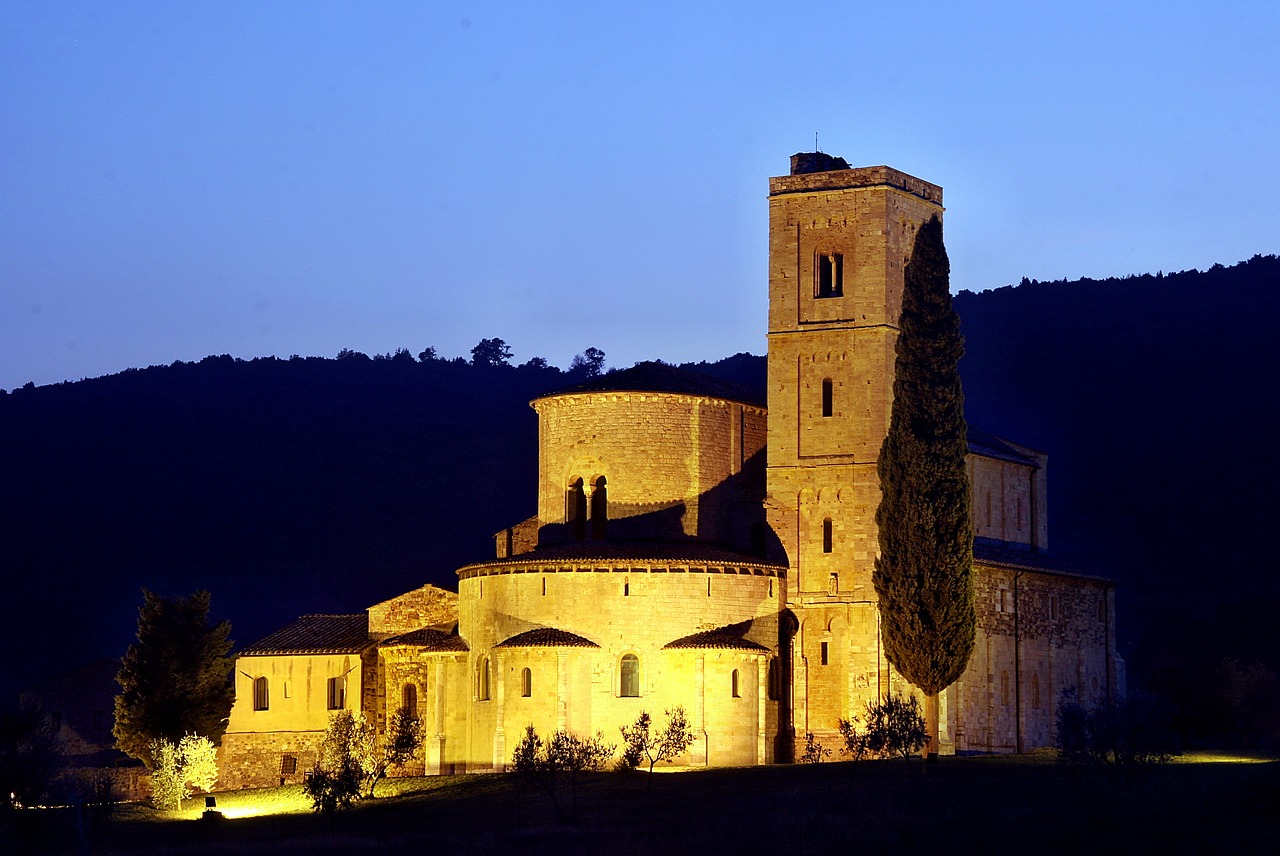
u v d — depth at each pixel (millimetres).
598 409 110938
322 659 119562
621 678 101500
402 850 81562
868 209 108688
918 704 102500
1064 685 119562
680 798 89438
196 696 116250
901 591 100438
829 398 108562
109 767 126062
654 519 109625
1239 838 70000
